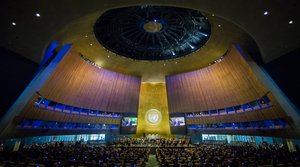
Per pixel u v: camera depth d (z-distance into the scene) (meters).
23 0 10.27
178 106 28.47
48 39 13.76
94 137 27.00
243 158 11.06
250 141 21.77
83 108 23.77
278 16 11.70
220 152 14.42
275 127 16.67
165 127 33.06
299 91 13.66
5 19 11.47
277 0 10.48
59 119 20.39
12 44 13.58
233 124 22.50
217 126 24.48
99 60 24.19
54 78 18.23
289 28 12.60
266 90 16.05
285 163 9.01
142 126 33.34
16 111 13.87
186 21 19.66
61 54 18.47
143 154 14.81
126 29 21.39
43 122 18.52
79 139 25.09
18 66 14.51
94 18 16.08
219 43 19.88
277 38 13.64
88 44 20.42
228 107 22.66
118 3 12.08
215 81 23.84
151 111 34.16
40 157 11.12
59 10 11.44
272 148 15.96
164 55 25.80
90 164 9.52
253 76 17.50
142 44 23.94
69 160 10.23
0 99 12.85
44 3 10.71
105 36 21.17
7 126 13.20
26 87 14.98
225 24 15.82
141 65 26.81
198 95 26.23
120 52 24.11
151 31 21.88
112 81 27.08
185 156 13.41
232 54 19.83
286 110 14.28
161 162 11.84
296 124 13.45
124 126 28.42
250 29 13.22
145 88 35.19
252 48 17.47
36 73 16.17
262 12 11.55
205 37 20.69
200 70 25.56
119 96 28.19
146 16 19.88
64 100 20.86
